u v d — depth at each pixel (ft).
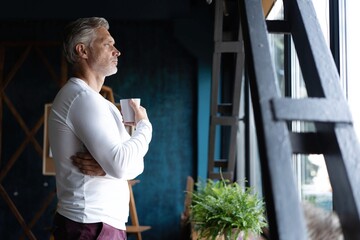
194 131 20.94
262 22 4.43
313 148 4.10
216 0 13.17
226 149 19.80
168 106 21.01
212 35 20.61
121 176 5.64
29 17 20.16
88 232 5.72
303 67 4.48
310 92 4.31
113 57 6.44
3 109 20.85
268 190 3.55
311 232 3.95
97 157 5.61
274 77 4.00
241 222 8.40
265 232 11.41
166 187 20.81
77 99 5.82
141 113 6.30
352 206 3.65
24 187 20.68
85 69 6.33
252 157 16.20
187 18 20.65
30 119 20.81
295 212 3.44
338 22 7.64
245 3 4.57
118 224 5.98
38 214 20.31
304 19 4.53
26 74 21.01
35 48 20.94
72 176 5.83
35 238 20.20
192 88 21.04
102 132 5.64
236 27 16.94
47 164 16.88
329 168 3.99
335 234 3.91
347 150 3.76
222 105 14.29
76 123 5.76
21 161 20.79
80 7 19.07
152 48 21.16
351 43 7.54
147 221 20.68
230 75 19.76
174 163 20.85
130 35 21.22
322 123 4.04
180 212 20.72
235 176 18.37
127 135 6.40
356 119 7.45
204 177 20.36
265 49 4.21
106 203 5.85
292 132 4.11
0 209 20.52
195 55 20.76
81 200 5.77
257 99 3.89
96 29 6.37
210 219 8.57
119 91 21.01
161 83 21.07
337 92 4.02
